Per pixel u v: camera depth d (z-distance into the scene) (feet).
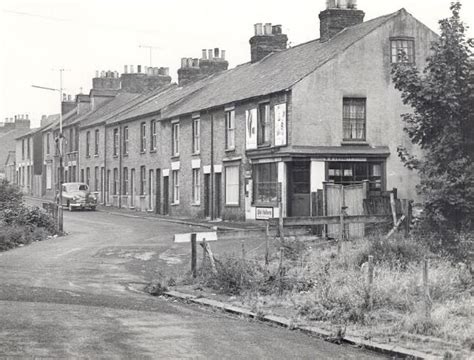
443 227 49.14
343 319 33.94
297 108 85.15
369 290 35.65
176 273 51.67
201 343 28.48
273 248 60.54
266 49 114.21
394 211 63.00
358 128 87.61
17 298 38.68
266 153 88.99
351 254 49.93
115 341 28.07
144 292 44.91
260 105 92.53
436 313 32.42
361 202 70.74
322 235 68.03
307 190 86.02
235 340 29.48
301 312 35.99
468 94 49.29
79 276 50.80
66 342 27.40
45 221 92.53
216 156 105.40
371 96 87.71
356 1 97.35
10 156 265.13
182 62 145.89
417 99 50.42
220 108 103.71
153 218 116.06
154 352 26.37
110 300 39.60
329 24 96.68
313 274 44.60
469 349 28.04
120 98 179.63
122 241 77.30
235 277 44.21
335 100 86.53
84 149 176.45
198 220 107.14
